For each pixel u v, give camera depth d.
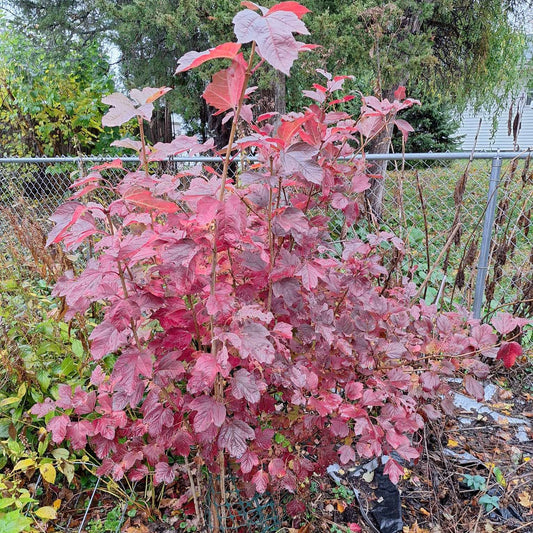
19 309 2.26
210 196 1.03
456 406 2.59
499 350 1.58
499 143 13.58
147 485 1.97
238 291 1.29
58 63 6.74
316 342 1.49
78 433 1.50
